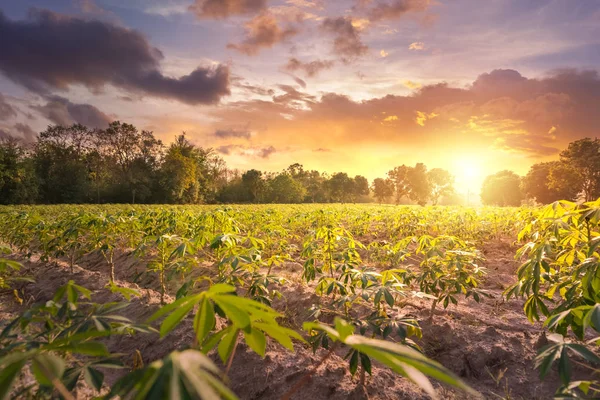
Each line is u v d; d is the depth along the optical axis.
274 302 5.86
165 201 69.38
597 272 2.45
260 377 3.72
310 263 4.68
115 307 2.03
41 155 62.06
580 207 3.12
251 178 84.56
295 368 3.79
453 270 4.57
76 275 7.48
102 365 1.66
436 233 13.05
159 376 0.77
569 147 71.75
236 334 1.50
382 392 3.42
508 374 3.72
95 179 66.38
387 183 117.75
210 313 1.28
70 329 1.82
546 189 75.50
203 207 38.41
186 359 0.83
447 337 4.36
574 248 3.27
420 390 3.52
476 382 3.72
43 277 7.67
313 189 111.44
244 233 9.82
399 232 12.12
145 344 4.58
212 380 0.78
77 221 7.19
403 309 5.24
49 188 60.50
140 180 66.44
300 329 4.96
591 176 67.38
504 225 12.70
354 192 116.19
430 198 112.50
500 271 8.08
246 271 4.50
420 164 111.44
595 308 1.79
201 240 4.77
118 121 68.06
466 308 5.56
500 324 4.92
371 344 1.05
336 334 1.14
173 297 6.20
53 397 1.69
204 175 81.19
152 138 69.81
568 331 4.43
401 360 1.00
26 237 9.55
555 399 1.72
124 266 9.11
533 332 4.65
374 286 3.41
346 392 3.35
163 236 4.99
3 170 51.34
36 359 1.03
